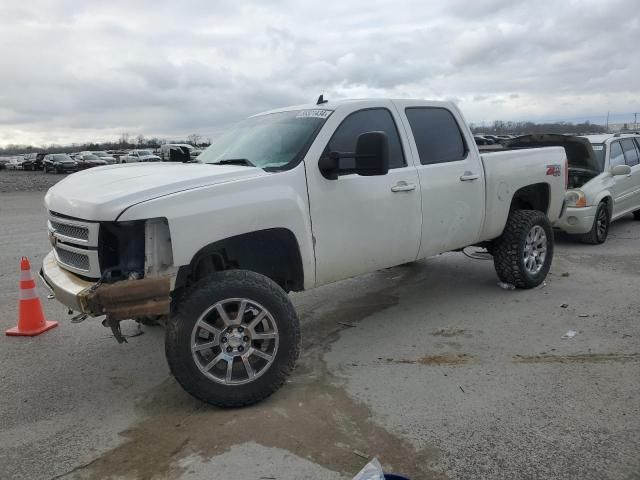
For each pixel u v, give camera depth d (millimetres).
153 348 4910
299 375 4230
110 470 3061
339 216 4348
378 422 3461
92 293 3324
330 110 4547
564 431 3283
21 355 4812
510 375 4070
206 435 3373
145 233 3420
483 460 3027
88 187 3834
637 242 8977
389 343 4836
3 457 3221
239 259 4188
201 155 5223
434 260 8023
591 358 4320
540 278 6320
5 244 10500
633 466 2930
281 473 2967
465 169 5445
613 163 9523
